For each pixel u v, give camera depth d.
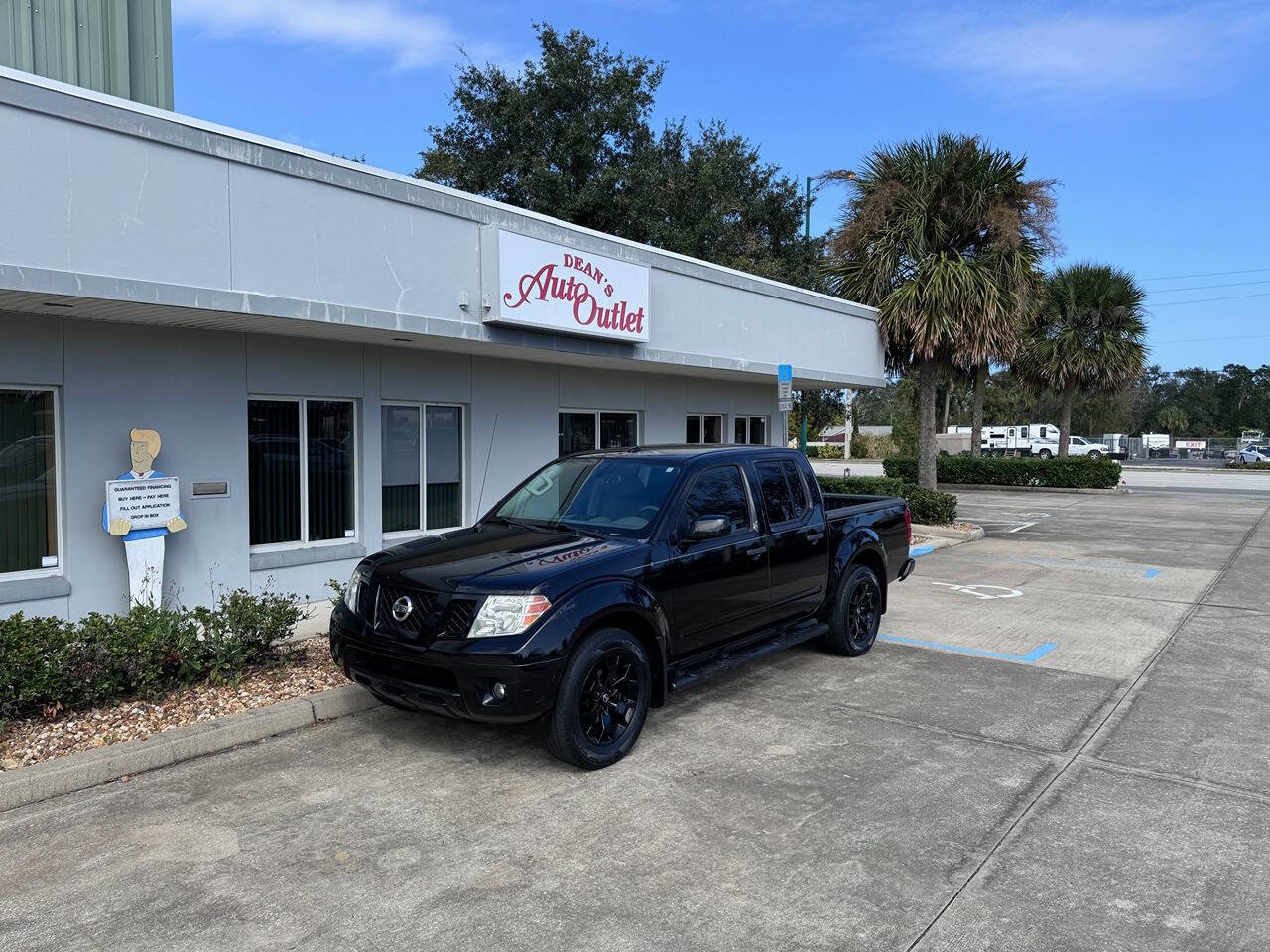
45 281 5.69
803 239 25.59
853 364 16.09
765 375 13.68
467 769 4.99
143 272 6.21
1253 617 9.38
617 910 3.50
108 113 5.99
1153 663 7.44
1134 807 4.51
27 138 5.62
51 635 5.33
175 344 7.70
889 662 7.44
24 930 3.33
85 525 7.18
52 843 4.05
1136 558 13.91
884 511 8.09
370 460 9.38
